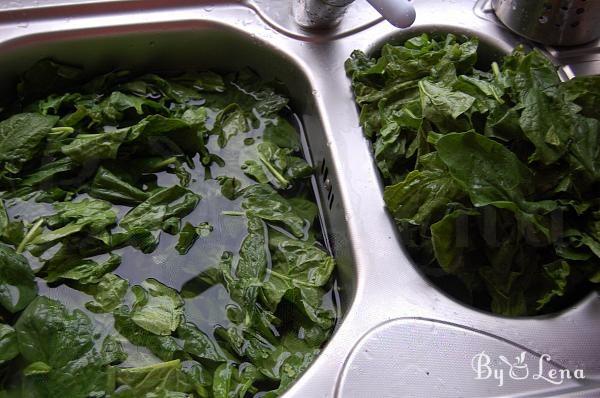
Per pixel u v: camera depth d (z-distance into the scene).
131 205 0.72
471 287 0.65
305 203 0.76
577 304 0.62
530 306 0.63
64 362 0.59
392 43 0.85
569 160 0.61
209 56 0.86
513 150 0.64
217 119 0.81
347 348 0.59
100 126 0.77
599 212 0.61
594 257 0.61
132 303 0.65
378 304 0.62
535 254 0.63
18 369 0.58
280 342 0.64
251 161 0.78
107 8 0.81
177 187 0.73
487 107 0.64
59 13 0.79
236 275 0.68
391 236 0.66
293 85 0.84
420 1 0.87
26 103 0.81
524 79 0.65
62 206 0.70
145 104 0.78
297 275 0.69
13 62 0.78
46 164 0.74
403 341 0.59
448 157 0.60
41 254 0.67
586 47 0.82
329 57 0.82
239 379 0.61
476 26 0.84
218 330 0.64
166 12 0.82
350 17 0.86
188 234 0.70
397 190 0.66
